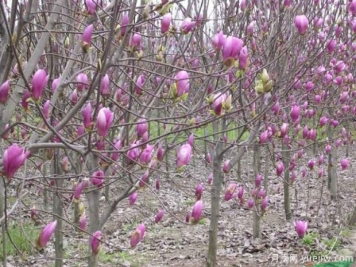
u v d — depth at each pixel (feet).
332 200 27.96
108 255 20.25
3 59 6.54
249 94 15.05
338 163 40.14
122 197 9.33
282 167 13.28
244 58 6.82
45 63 10.90
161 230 24.57
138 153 8.48
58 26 11.09
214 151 16.38
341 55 17.07
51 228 5.61
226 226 24.85
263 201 13.03
